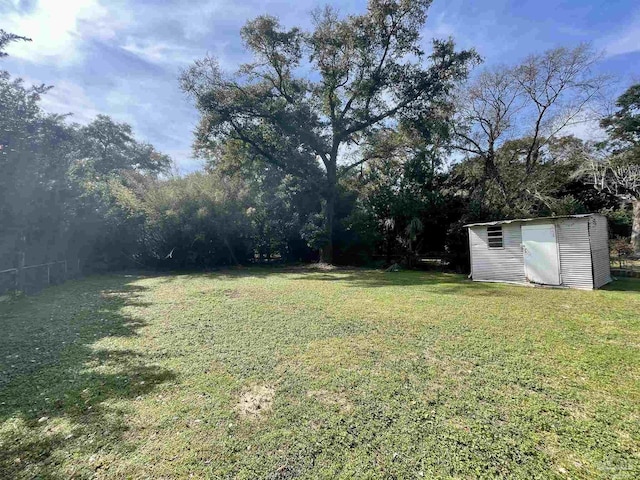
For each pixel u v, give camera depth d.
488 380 3.13
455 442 2.21
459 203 14.19
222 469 2.00
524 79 15.32
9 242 8.68
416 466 1.99
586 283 8.09
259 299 7.19
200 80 13.20
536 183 15.13
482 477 1.89
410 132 14.43
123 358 3.79
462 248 12.66
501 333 4.56
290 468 2.00
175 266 13.69
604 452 2.09
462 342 4.22
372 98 14.02
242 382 3.16
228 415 2.58
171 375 3.33
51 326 5.12
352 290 8.34
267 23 12.89
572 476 1.89
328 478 1.91
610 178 16.03
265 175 16.66
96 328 5.01
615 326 4.86
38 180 9.59
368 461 2.04
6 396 2.89
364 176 18.53
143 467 2.02
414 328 4.88
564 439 2.23
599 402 2.71
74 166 11.93
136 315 5.80
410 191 14.80
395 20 12.75
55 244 10.58
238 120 13.96
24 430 2.39
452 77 13.09
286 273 12.47
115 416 2.58
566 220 8.41
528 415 2.52
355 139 16.33
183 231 13.00
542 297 7.14
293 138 13.96
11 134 9.03
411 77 13.15
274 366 3.53
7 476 1.94
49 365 3.60
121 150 28.88
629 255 14.88
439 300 6.89
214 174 15.06
